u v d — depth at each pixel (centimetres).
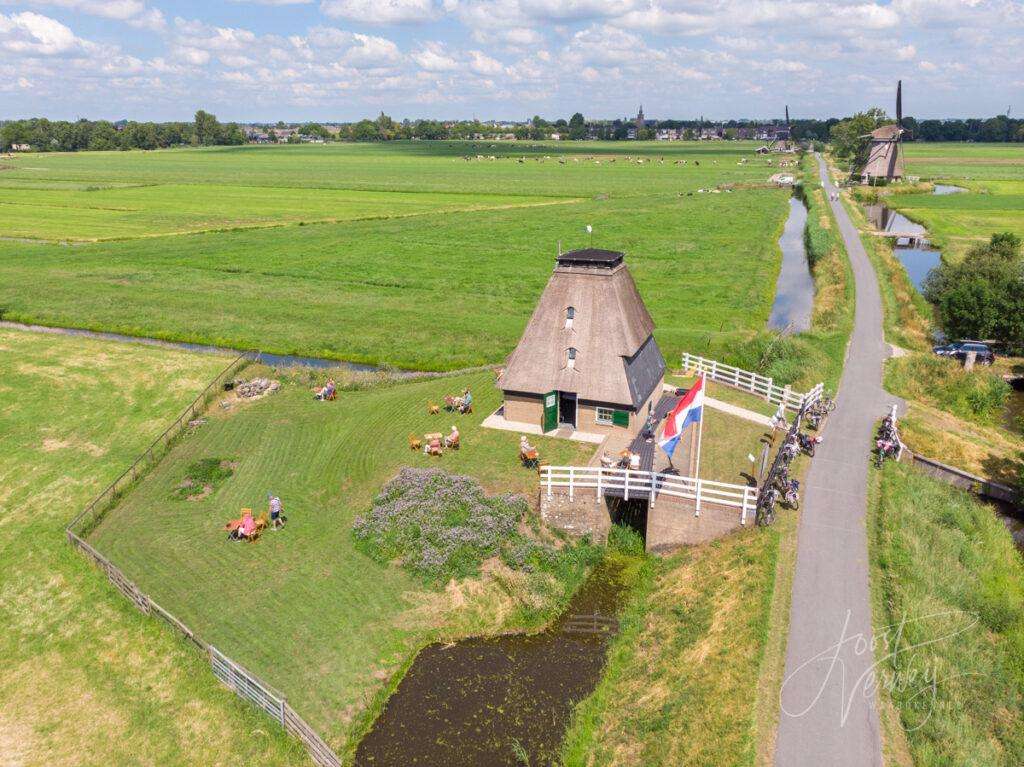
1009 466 3822
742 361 5481
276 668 2514
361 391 4950
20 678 2439
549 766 2169
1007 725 2098
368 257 9156
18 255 9225
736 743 2019
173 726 2244
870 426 4062
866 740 2009
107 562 2922
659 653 2533
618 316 3603
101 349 5794
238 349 6159
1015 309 5450
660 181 18250
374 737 2277
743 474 3434
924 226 11081
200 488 3656
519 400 3944
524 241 10138
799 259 9656
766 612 2483
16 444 4116
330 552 3148
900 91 16925
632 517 3456
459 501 3269
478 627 2772
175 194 15425
